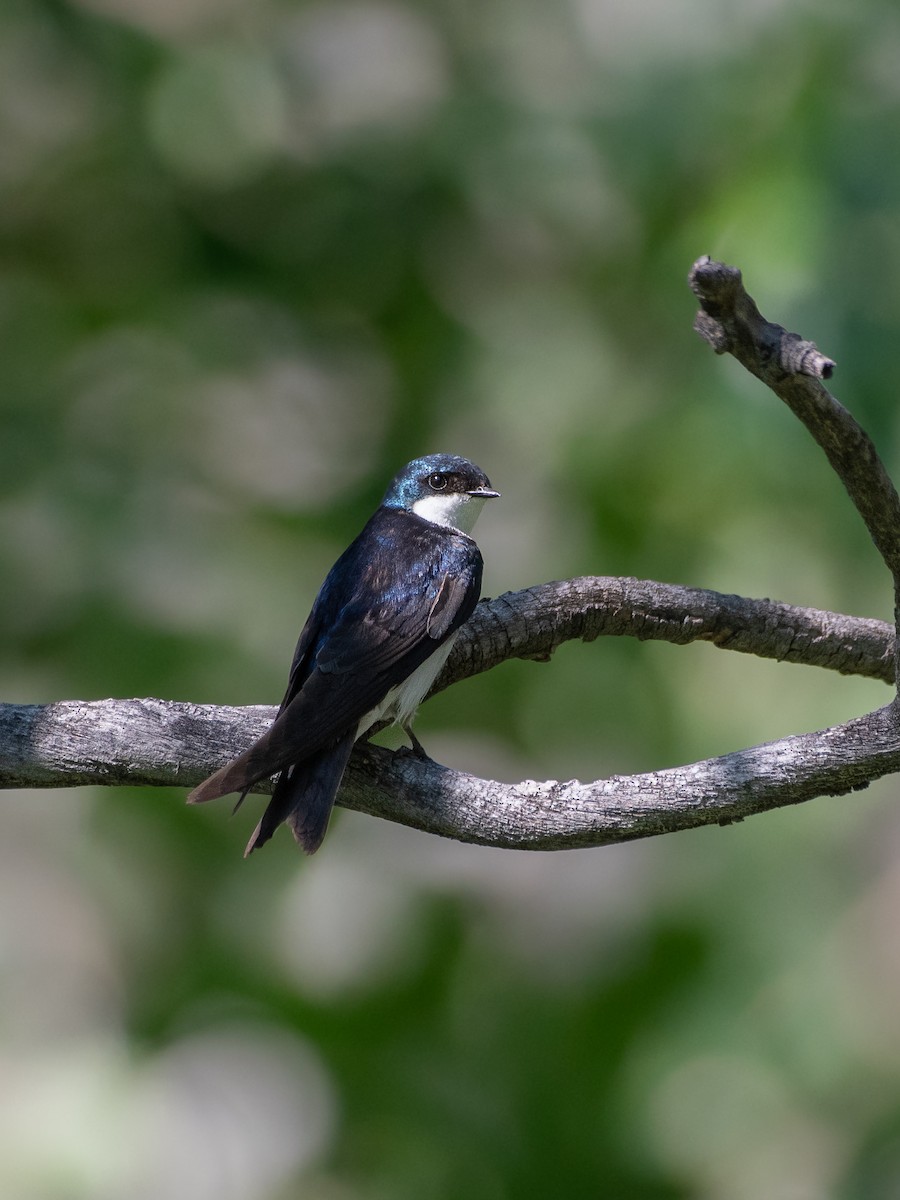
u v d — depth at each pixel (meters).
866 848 11.54
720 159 11.20
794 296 10.06
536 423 12.27
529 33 12.55
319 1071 11.17
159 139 12.45
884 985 10.97
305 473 12.62
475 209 12.54
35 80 12.49
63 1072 11.39
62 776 5.96
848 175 10.20
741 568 11.09
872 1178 10.34
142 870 11.35
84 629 11.31
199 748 5.95
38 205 12.77
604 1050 10.86
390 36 12.80
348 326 13.09
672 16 11.52
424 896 11.59
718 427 10.66
